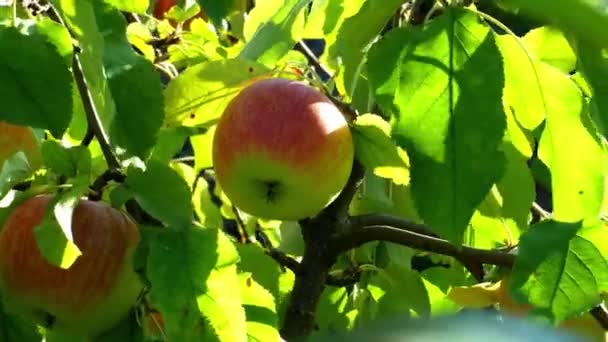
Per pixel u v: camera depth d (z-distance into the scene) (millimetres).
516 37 1068
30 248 1062
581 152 1077
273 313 1084
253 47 1184
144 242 1060
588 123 1068
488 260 1135
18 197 1079
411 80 1021
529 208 1142
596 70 1021
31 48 1007
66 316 1073
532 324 715
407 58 1023
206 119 1157
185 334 1021
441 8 1081
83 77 1074
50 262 1027
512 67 1075
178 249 1030
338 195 1163
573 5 911
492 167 1008
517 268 1069
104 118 1098
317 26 1220
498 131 1011
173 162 1281
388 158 1122
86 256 1062
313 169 1101
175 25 1440
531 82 1075
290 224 1297
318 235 1181
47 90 1006
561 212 1086
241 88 1146
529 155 1140
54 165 1062
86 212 1069
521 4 935
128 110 1050
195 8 1386
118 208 1062
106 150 1075
